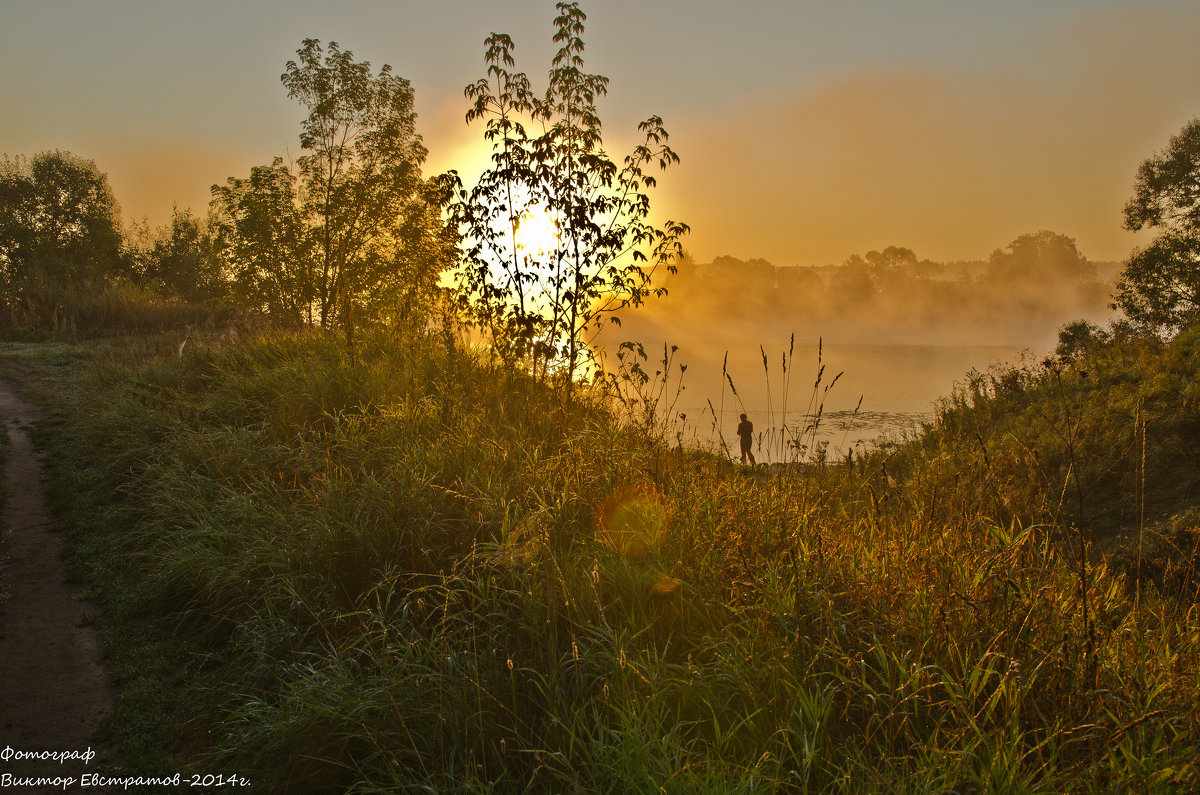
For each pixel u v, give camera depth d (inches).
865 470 302.7
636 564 169.5
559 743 121.3
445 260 417.7
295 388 348.2
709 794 101.0
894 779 102.7
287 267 819.4
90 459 349.4
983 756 106.0
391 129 815.1
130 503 284.4
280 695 151.0
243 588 199.9
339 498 214.5
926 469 380.5
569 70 383.6
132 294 1039.0
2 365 595.2
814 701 116.2
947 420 561.3
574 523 190.7
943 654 128.7
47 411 455.8
